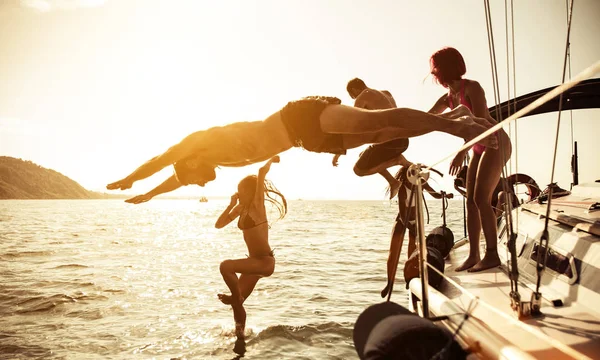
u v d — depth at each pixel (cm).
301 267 1400
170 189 354
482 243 604
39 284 1175
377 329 219
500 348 210
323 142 312
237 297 716
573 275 325
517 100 611
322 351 648
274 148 320
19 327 802
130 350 677
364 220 4559
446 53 424
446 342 203
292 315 833
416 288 374
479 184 418
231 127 321
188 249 2053
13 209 9894
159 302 974
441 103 469
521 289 347
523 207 533
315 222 4153
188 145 317
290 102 318
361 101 414
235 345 681
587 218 369
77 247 2120
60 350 682
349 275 1252
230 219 744
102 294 1053
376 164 423
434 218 4347
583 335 248
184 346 687
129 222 4853
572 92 576
